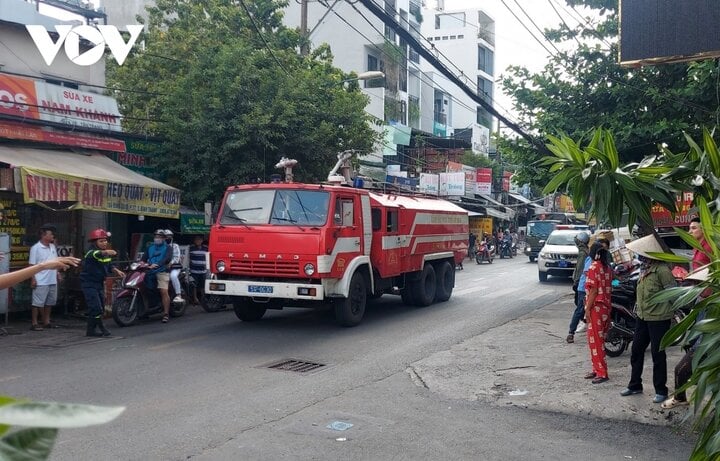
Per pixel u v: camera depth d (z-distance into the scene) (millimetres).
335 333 10773
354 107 16984
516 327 11547
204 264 13898
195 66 15609
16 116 12109
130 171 13633
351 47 31359
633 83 13617
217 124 14742
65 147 13047
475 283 20484
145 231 15281
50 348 9203
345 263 10953
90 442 5285
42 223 12156
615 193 5051
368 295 13258
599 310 7527
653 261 6547
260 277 10945
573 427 5984
